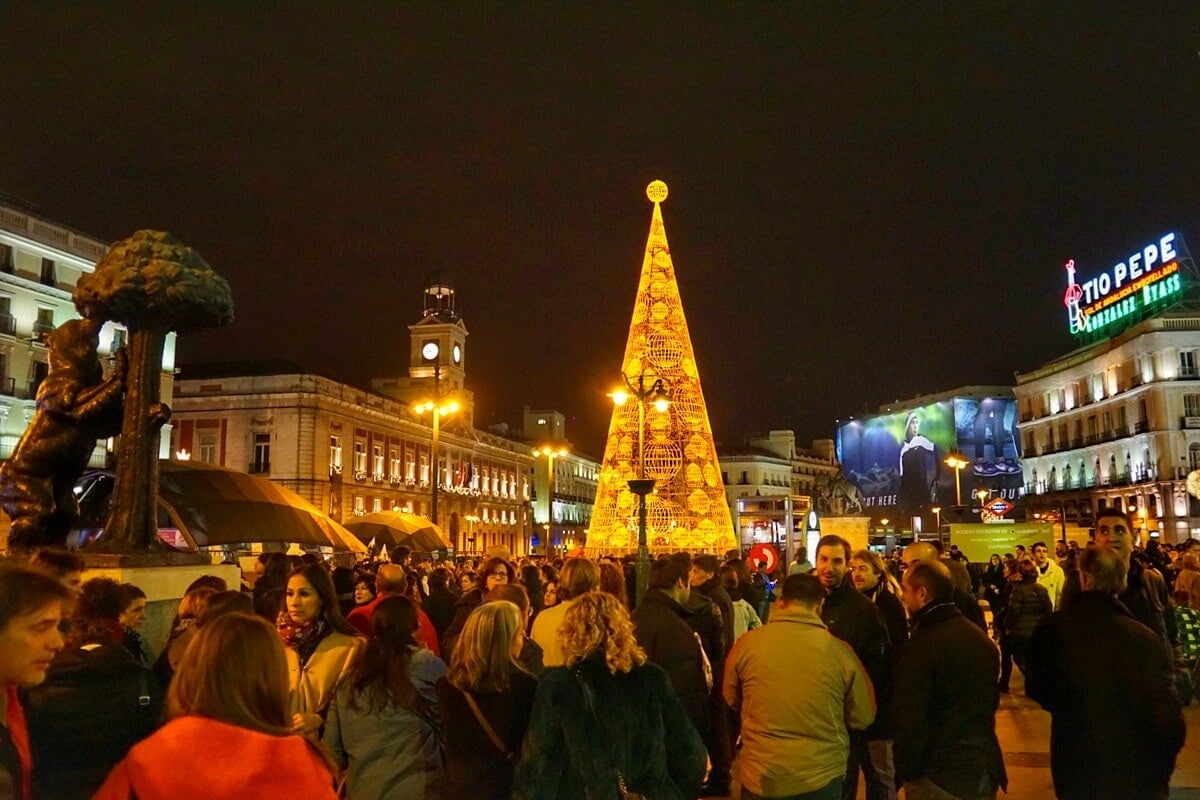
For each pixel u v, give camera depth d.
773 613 5.08
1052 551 22.45
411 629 4.70
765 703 4.71
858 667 4.88
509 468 87.69
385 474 64.44
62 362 7.99
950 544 22.97
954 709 4.72
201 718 2.49
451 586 12.37
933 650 4.79
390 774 4.44
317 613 5.19
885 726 6.14
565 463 104.25
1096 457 60.12
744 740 4.82
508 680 4.25
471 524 77.38
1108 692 4.50
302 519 16.61
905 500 85.75
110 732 3.65
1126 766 4.43
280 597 6.47
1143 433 53.56
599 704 3.83
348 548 18.14
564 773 3.75
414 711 4.57
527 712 4.24
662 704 3.98
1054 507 64.31
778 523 32.91
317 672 4.96
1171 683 4.46
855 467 93.12
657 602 6.09
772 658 4.76
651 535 24.77
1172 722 4.37
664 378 25.62
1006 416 80.62
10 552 7.42
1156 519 52.12
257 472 55.38
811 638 4.80
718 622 7.07
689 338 26.42
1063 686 4.64
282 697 2.66
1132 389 54.88
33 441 7.86
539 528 92.38
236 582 8.80
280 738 2.51
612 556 23.27
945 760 4.69
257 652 2.61
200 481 15.04
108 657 3.81
